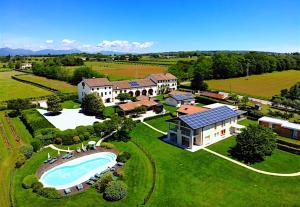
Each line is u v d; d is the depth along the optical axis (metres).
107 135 73.88
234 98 108.81
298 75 189.50
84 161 58.75
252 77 184.00
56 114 96.06
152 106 98.38
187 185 48.97
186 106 90.19
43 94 134.00
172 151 63.84
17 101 100.75
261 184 49.25
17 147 64.44
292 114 90.56
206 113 71.12
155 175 51.47
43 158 59.31
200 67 174.25
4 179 49.91
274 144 61.06
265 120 76.62
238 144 61.94
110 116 90.69
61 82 171.25
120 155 58.91
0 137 71.81
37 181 48.16
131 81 126.56
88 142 68.62
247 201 44.16
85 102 95.62
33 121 80.31
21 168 54.50
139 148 65.62
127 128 70.31
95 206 42.47
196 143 67.81
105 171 52.81
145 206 42.53
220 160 58.81
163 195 45.69
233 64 178.75
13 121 87.31
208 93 123.31
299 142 66.50
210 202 43.97
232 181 50.34
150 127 81.69
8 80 180.25
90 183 49.03
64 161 58.16
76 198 44.53
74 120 88.38
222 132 73.50
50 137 67.44
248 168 55.25
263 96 125.50
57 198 44.38
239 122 84.50
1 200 43.31
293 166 56.16
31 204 42.56
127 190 46.06
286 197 45.09
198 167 55.81
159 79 132.38
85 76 156.50
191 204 43.41
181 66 192.25
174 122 68.69
